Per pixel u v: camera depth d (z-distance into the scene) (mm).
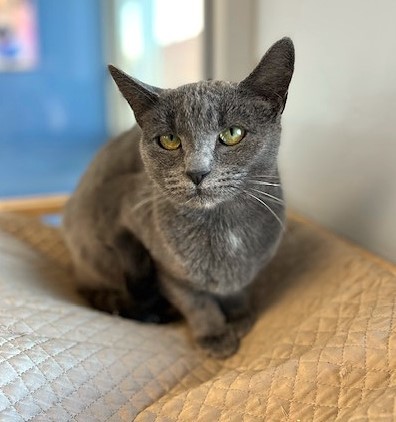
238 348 320
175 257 309
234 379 263
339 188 368
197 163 260
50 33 885
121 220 344
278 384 249
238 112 273
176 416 251
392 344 244
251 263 316
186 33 551
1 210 482
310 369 250
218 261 308
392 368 234
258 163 282
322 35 361
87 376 266
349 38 338
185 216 299
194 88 280
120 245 346
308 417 229
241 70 456
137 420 257
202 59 495
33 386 248
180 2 565
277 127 288
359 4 325
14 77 892
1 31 862
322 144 378
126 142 367
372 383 232
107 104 931
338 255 334
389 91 312
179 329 339
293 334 293
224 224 299
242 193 285
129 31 800
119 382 272
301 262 354
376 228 340
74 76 916
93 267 374
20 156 839
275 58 269
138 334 314
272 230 314
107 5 875
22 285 347
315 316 296
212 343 318
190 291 326
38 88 907
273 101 282
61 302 338
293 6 387
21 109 911
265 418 236
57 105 923
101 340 294
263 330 324
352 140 349
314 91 378
